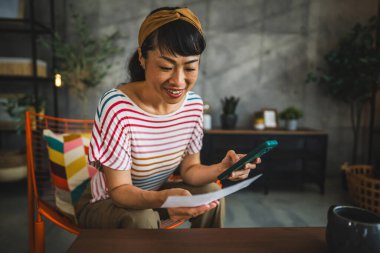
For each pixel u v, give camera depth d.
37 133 1.60
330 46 2.76
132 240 0.53
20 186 2.40
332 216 0.49
